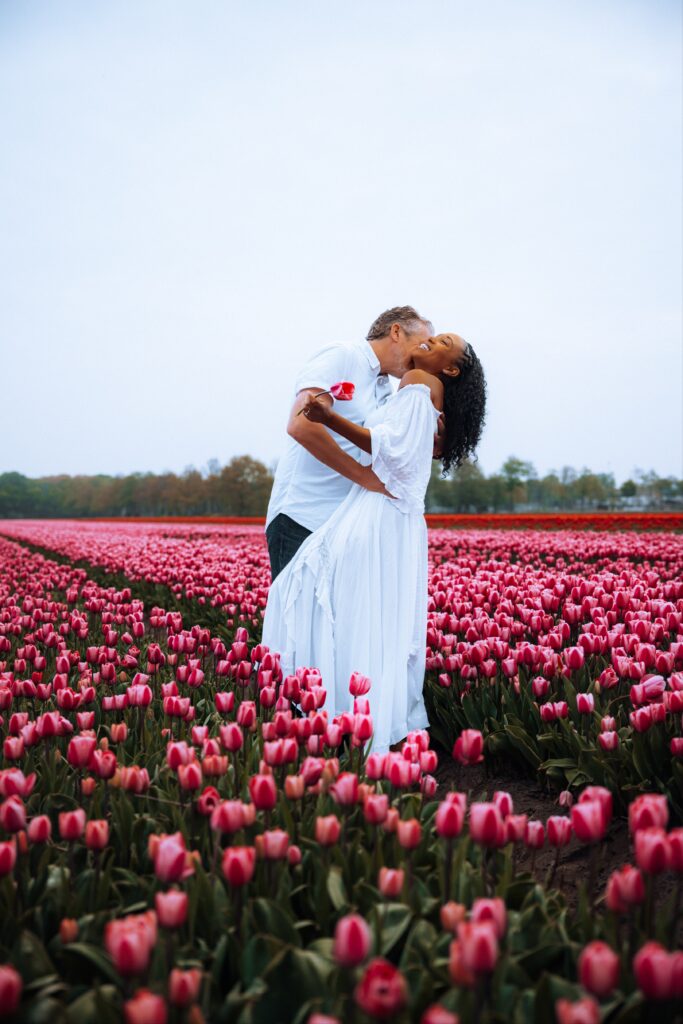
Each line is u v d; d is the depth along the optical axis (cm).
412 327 478
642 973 164
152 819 275
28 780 266
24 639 590
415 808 296
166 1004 187
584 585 634
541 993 187
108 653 468
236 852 209
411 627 441
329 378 451
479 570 891
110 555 1277
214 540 2084
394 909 220
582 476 10888
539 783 416
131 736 375
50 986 196
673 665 432
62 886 230
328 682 424
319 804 282
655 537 1594
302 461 484
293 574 448
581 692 450
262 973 195
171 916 188
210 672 548
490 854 277
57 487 17812
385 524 433
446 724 465
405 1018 181
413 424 424
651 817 220
